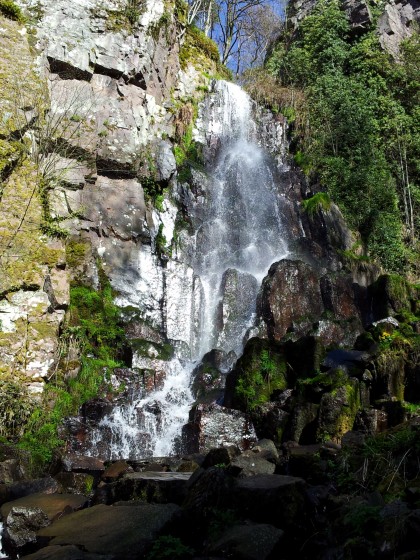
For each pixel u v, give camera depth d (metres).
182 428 8.75
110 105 13.64
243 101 18.73
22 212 10.16
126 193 13.23
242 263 14.55
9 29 12.32
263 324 12.09
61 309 10.09
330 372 8.34
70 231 11.82
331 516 4.93
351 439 6.59
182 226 14.48
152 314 12.53
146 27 14.97
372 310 12.93
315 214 15.54
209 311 12.81
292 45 21.80
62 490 6.85
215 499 5.09
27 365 9.11
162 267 13.08
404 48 20.05
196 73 18.16
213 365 10.85
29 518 5.55
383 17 20.70
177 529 5.06
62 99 12.94
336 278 13.00
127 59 14.31
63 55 13.21
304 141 18.36
